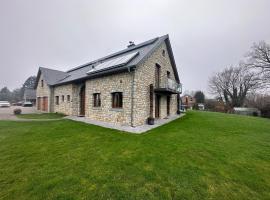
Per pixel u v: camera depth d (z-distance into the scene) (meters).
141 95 10.15
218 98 41.00
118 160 4.56
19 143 6.25
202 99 44.56
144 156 4.88
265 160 4.96
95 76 11.96
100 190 3.11
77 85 15.06
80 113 14.78
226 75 39.19
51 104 18.56
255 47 24.73
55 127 9.21
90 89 12.84
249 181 3.66
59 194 3.01
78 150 5.41
